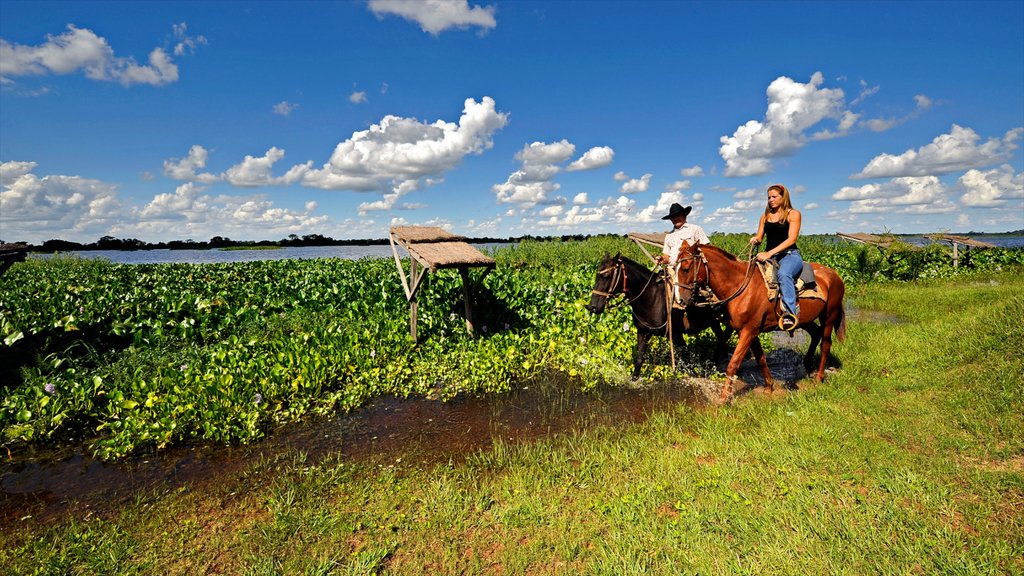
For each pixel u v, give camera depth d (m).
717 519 3.67
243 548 3.59
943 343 7.57
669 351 8.60
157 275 17.52
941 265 20.78
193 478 4.77
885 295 14.55
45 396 5.84
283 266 21.84
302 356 7.56
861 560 3.11
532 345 9.02
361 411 6.51
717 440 5.10
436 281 11.41
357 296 11.98
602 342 9.16
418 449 5.35
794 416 5.53
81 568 3.40
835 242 25.23
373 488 4.44
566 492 4.25
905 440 4.74
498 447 5.16
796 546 3.33
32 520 4.09
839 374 7.11
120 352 7.98
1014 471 4.05
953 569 2.96
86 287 13.25
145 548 3.64
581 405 6.58
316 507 4.11
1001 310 7.54
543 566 3.31
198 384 6.37
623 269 6.83
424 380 7.51
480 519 3.86
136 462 5.12
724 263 6.09
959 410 5.22
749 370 7.86
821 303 6.43
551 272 17.88
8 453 5.27
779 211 6.11
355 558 3.41
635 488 4.21
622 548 3.39
